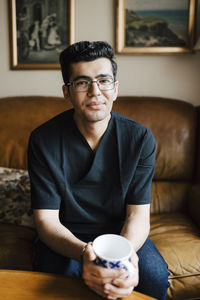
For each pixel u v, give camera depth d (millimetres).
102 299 741
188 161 1743
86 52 938
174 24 1941
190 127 1747
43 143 1095
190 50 1963
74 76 966
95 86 953
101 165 1096
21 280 800
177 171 1743
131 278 730
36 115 1749
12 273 829
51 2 1932
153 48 1966
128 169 1094
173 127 1737
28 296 740
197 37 1975
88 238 1149
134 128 1115
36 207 1070
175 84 2043
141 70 2029
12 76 2053
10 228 1430
